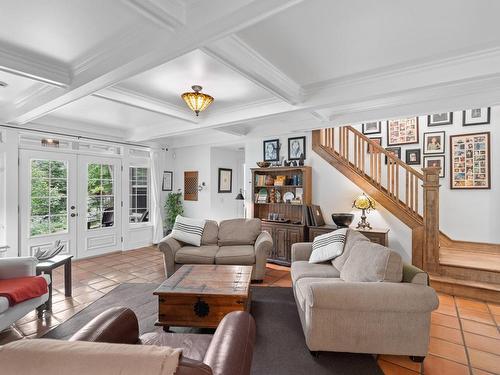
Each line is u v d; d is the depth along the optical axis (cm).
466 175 455
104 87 269
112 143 562
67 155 497
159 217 648
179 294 241
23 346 75
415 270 223
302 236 467
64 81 262
